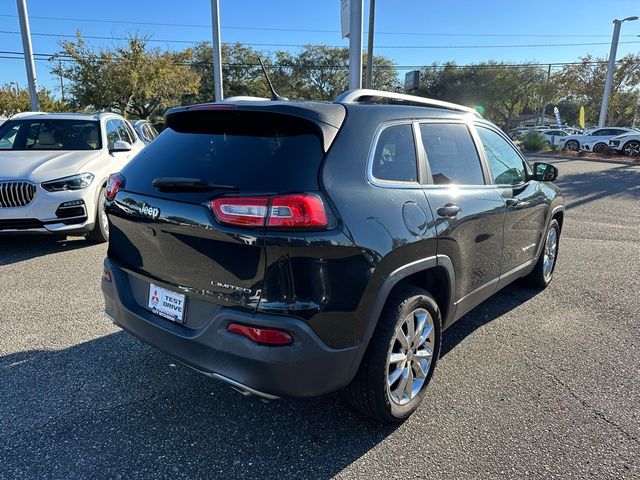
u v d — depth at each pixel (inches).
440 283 119.0
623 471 94.3
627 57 1387.8
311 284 84.0
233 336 86.4
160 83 1088.2
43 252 233.9
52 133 271.3
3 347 138.6
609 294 193.3
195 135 107.2
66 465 93.0
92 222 235.1
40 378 123.1
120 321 110.7
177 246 93.9
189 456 96.5
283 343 83.6
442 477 92.0
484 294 142.8
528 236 166.9
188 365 96.0
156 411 111.0
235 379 87.9
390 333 99.1
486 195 133.9
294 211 82.6
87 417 108.1
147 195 100.5
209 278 89.6
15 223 215.9
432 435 104.4
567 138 1087.6
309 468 93.9
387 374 100.3
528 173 172.4
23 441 99.5
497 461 96.5
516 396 120.0
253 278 84.0
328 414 111.3
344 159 92.8
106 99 1041.5
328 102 105.1
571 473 93.5
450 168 124.0
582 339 152.6
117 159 268.1
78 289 184.7
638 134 950.4
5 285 188.4
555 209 189.3
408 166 109.2
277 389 86.3
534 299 187.2
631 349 146.1
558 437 104.3
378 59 1935.3
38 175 218.7
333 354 88.0
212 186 90.1
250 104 99.0
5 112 1424.7
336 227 86.3
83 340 143.9
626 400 119.0
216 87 575.2
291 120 94.3
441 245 110.8
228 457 96.5
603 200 433.1
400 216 99.0
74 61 1018.7
